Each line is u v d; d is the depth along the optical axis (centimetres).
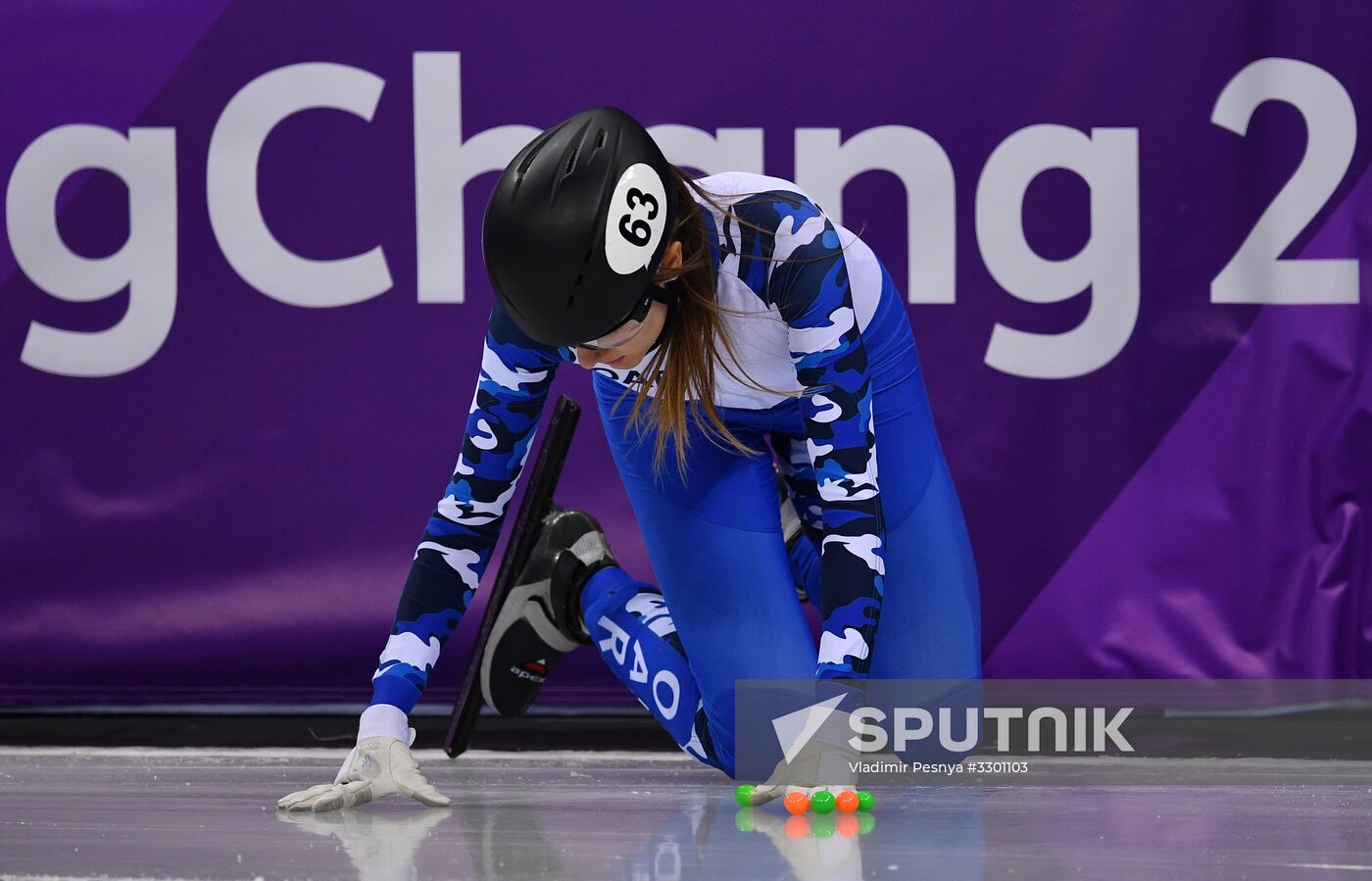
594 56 1015
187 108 1015
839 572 582
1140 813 624
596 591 759
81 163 1015
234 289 1019
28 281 1016
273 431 1020
